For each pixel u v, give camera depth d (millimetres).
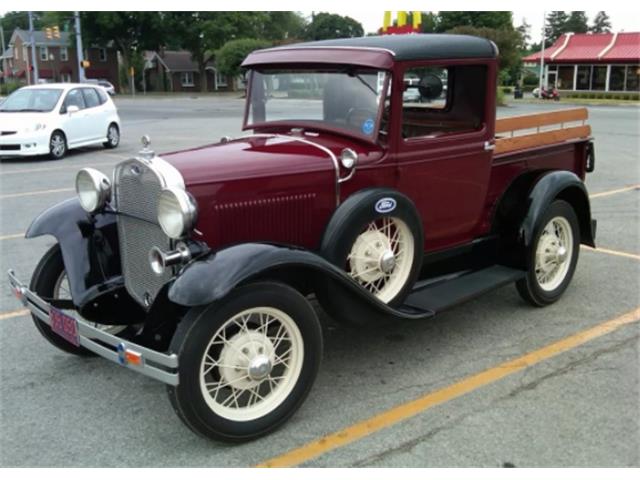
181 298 2889
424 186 4129
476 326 4645
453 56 4047
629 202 8820
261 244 3184
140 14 56219
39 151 13055
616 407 3512
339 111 4012
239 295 3037
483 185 4492
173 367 2895
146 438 3287
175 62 66875
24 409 3564
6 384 3848
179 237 3154
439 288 4262
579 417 3412
